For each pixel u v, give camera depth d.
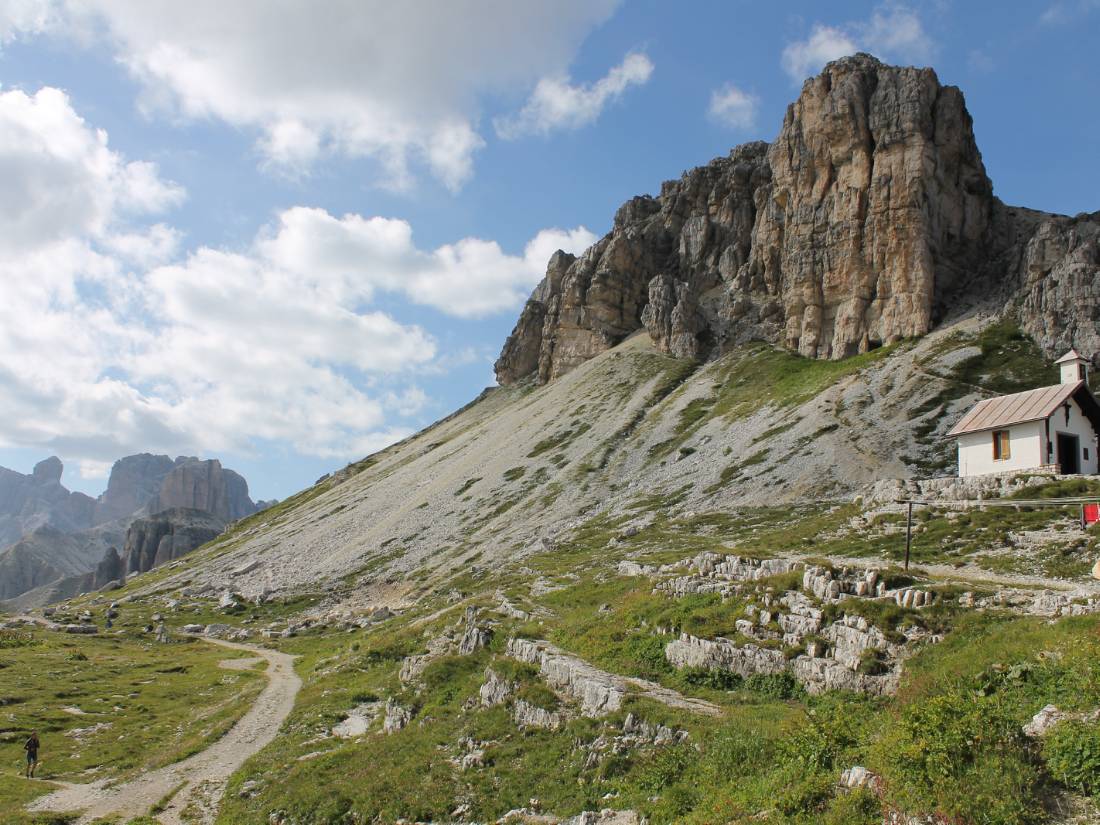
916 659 26.53
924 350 117.38
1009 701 20.28
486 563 98.44
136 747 49.56
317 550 136.38
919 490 60.72
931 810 16.31
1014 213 153.62
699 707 28.19
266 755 42.53
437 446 185.62
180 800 38.25
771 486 90.75
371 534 133.75
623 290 196.62
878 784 17.80
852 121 143.12
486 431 174.00
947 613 28.92
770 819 18.39
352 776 33.69
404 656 57.97
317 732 44.75
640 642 36.53
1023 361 104.75
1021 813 15.48
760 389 133.25
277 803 33.34
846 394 110.81
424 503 139.12
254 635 101.19
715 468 104.31
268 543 152.75
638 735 26.95
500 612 52.81
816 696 28.03
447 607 73.88
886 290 132.50
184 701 64.00
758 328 163.38
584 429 146.12
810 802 18.53
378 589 108.06
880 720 22.34
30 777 43.91
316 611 107.19
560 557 84.69
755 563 42.00
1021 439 58.62
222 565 146.25
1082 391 59.00
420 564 111.56
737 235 184.50
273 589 121.94
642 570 57.97
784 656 30.09
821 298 143.25
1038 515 47.25
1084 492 49.19
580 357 194.50
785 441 103.00
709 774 22.53
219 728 50.22
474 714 35.38
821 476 88.88
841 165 145.12
